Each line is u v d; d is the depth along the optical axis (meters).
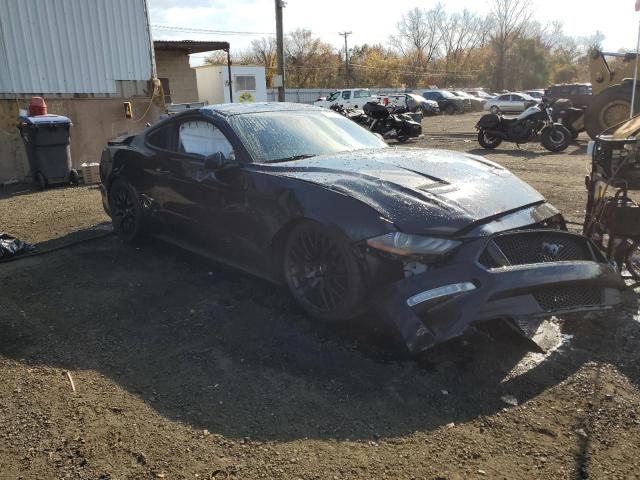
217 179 4.25
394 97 35.34
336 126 4.94
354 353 3.27
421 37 83.19
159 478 2.28
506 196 3.49
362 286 3.23
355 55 77.94
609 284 3.27
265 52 72.06
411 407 2.73
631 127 4.29
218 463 2.36
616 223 3.88
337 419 2.65
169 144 5.00
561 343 3.33
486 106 36.16
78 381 3.06
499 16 71.69
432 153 4.37
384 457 2.38
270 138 4.35
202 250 4.78
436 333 2.93
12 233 6.44
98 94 11.45
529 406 2.72
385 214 3.19
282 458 2.38
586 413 2.65
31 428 2.64
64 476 2.30
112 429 2.62
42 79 10.70
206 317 3.84
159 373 3.13
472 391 2.86
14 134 10.41
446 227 3.10
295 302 4.00
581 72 84.00
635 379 2.92
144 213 5.35
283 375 3.05
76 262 5.19
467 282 2.97
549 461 2.33
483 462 2.33
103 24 11.36
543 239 3.29
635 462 2.30
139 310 4.02
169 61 26.31
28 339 3.60
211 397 2.87
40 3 10.55
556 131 13.55
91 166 10.03
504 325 3.31
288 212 3.62
